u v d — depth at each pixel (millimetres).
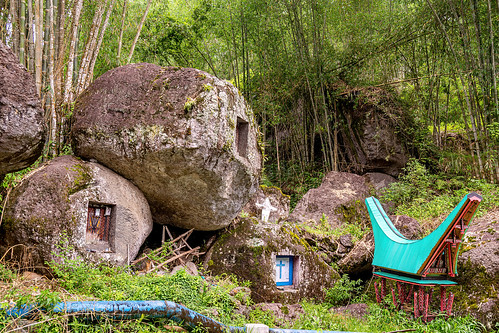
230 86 5672
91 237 4992
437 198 9281
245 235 6410
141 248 6219
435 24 10781
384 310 5664
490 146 9680
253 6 11023
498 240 6215
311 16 11891
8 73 4121
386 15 11367
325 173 11797
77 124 5484
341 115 12219
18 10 5953
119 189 5293
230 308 4762
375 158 11344
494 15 9789
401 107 11758
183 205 5848
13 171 4594
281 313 5352
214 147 5176
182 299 4355
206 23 11477
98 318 3422
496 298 5613
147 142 5098
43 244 4426
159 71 5562
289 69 11695
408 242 5734
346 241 7770
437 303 6047
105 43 8805
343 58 11680
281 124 13203
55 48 6160
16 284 3887
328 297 6742
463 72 9828
